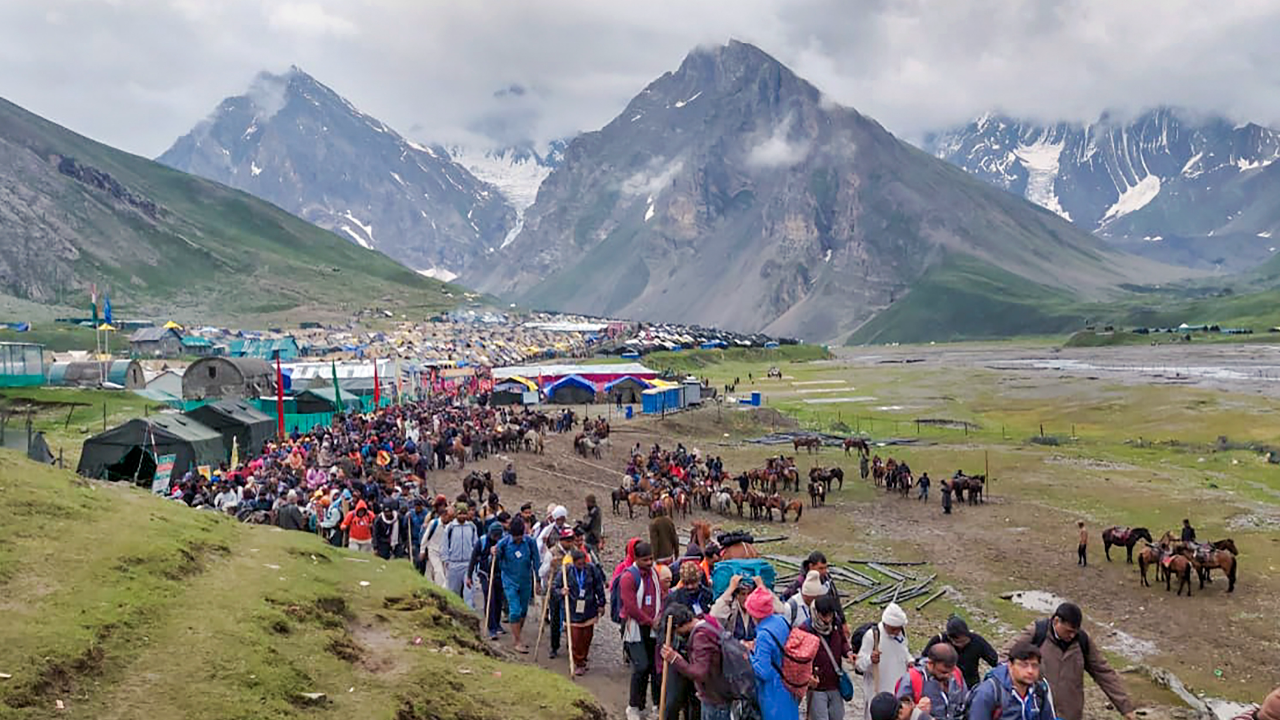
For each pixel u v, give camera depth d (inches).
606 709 663.8
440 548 895.1
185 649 507.5
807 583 562.6
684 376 6314.0
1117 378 5969.5
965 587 1371.8
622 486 1994.3
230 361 3754.9
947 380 6574.8
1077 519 1921.8
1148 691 942.4
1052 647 501.7
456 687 575.2
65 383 3949.3
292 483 1365.7
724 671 497.4
